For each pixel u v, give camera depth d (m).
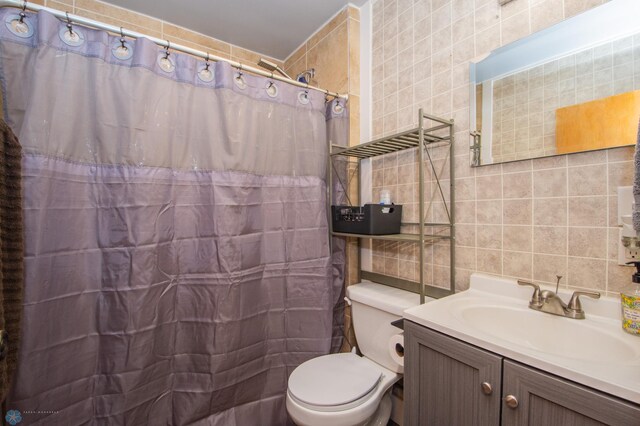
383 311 1.33
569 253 0.95
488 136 1.15
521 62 1.05
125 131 1.07
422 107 1.39
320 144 1.57
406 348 0.97
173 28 1.83
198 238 1.27
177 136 1.22
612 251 0.86
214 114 1.27
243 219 1.33
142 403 1.11
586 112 0.90
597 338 0.81
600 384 0.57
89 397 1.04
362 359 1.39
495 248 1.13
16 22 0.92
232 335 1.27
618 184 0.85
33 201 0.91
